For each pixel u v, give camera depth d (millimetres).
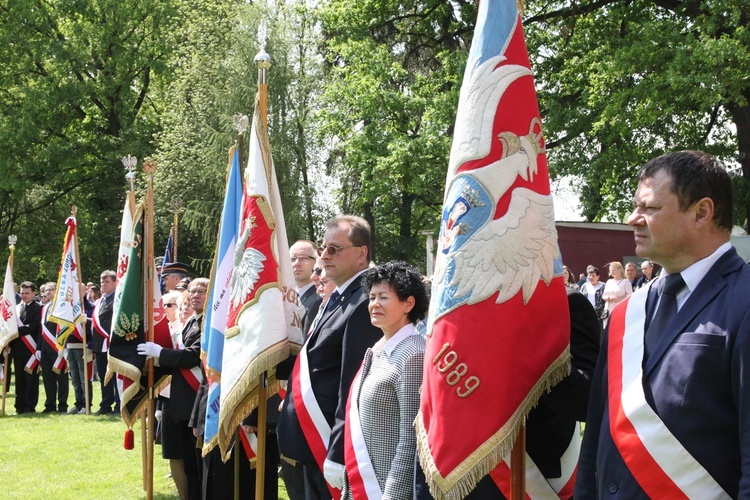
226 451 4926
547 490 3297
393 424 3596
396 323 3719
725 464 2252
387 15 21844
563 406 3174
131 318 6234
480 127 3180
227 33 25703
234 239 5547
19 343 12492
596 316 3373
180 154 25750
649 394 2402
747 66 14141
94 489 7344
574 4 18906
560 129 18516
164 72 30453
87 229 30922
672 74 14453
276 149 24000
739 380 2219
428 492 3197
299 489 5145
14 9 29391
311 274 5965
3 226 31094
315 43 25250
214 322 5352
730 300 2316
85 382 11844
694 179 2422
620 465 2426
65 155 29281
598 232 17219
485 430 2963
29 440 9766
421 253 28250
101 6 30188
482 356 3014
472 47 3326
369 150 20297
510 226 3098
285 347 4805
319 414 4180
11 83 30203
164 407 6570
